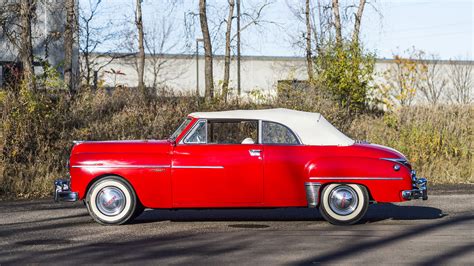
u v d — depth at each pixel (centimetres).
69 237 838
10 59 2502
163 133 1733
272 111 959
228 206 920
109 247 770
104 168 920
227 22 2602
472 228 907
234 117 938
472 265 672
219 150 921
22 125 1516
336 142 939
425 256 716
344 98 2128
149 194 920
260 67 3662
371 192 925
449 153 1736
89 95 1884
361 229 899
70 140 1573
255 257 711
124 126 1723
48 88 1777
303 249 755
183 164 916
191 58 3747
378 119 2020
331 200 930
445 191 1398
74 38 2331
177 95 2008
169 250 750
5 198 1300
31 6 2194
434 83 3136
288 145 930
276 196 920
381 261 690
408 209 1110
